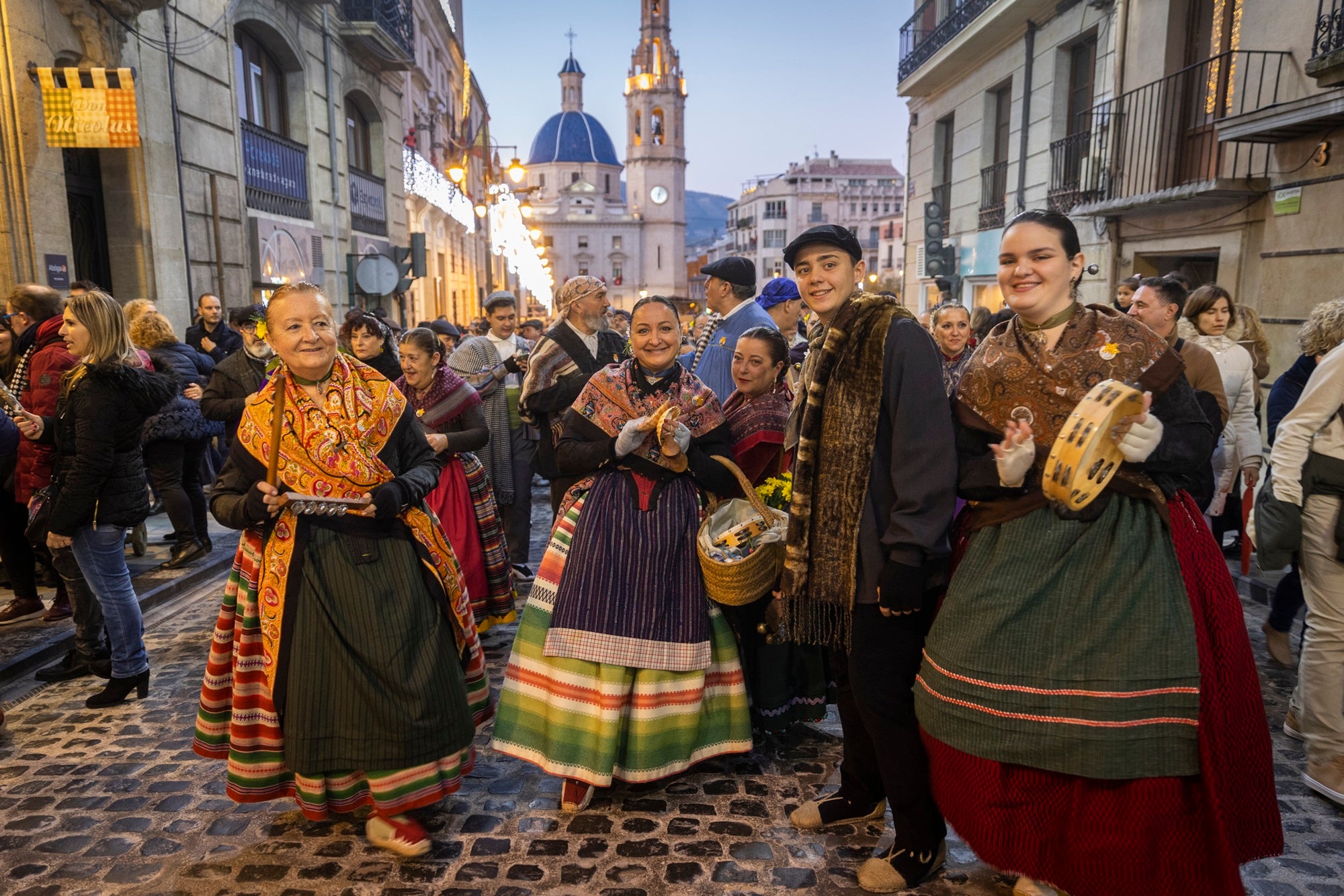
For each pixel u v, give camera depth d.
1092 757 1.89
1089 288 10.09
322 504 2.46
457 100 32.59
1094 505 1.97
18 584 4.62
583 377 4.19
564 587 2.81
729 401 3.19
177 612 4.94
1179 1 8.62
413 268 14.55
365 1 14.85
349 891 2.41
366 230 16.03
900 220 84.44
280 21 11.81
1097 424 1.78
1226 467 4.68
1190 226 8.43
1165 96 8.75
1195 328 4.77
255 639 2.55
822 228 2.36
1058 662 1.93
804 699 3.20
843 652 2.54
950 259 11.71
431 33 25.33
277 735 2.55
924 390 2.15
